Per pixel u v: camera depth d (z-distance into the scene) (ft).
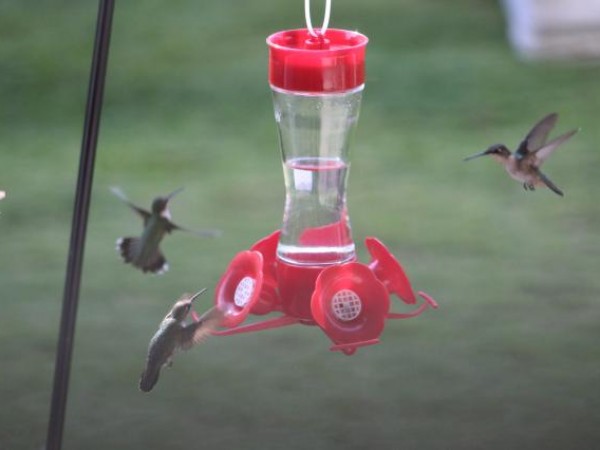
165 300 29.76
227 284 14.25
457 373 25.55
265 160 41.22
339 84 13.89
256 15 58.23
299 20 57.52
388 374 25.54
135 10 58.95
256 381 25.23
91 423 23.61
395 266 14.06
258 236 34.45
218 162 41.06
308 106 14.11
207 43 54.49
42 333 27.76
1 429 23.22
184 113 46.16
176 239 34.04
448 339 27.22
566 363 25.85
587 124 43.06
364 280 13.34
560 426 23.16
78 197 11.90
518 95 46.37
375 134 43.29
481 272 31.35
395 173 39.37
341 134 14.26
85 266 31.96
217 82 49.39
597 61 49.32
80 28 56.85
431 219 35.32
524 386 24.90
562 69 48.73
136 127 44.60
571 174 38.60
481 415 23.70
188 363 26.03
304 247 13.97
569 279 30.66
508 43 52.54
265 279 14.42
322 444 22.68
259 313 14.17
